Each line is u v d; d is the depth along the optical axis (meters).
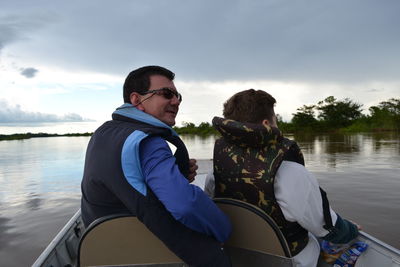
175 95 1.16
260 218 1.03
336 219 1.14
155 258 1.01
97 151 1.00
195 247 0.94
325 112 55.84
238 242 1.10
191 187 0.91
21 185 9.16
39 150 27.31
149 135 0.94
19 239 4.58
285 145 1.09
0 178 10.67
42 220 5.51
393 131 48.12
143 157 0.92
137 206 0.90
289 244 1.13
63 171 12.16
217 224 0.97
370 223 4.38
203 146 21.62
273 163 1.07
